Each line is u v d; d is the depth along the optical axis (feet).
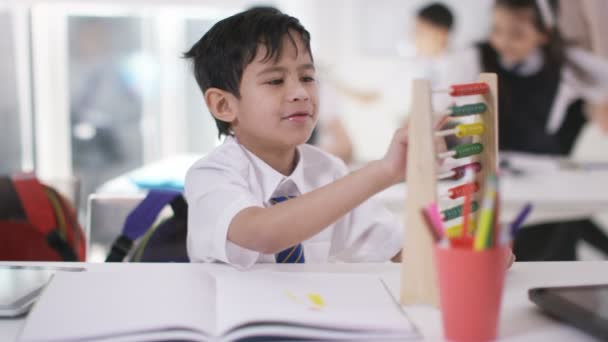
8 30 11.25
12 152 11.64
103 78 11.73
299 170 3.67
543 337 1.98
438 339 1.97
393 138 2.51
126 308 2.10
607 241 9.72
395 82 10.44
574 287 2.27
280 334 1.93
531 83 10.19
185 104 11.84
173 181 5.52
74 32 11.53
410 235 2.28
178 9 11.30
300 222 2.59
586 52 10.08
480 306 1.91
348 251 3.73
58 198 4.30
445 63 10.34
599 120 10.14
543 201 9.62
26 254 4.20
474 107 2.48
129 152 12.04
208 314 2.08
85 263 2.87
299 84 3.36
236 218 2.82
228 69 3.46
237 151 3.44
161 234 3.89
